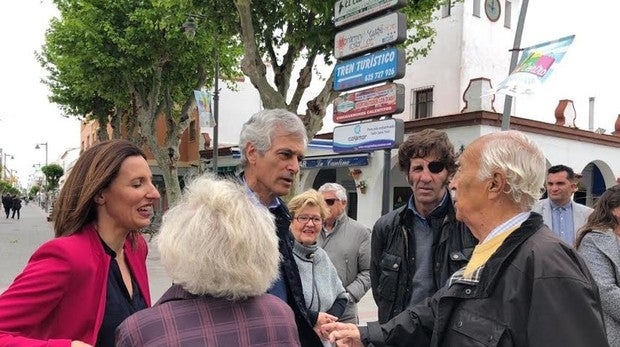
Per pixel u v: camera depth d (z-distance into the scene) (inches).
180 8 418.9
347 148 301.9
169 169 676.1
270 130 91.6
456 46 706.8
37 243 647.1
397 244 112.1
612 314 119.5
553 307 60.0
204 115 536.4
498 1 748.6
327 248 158.7
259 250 59.4
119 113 872.9
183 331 55.1
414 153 106.0
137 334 55.0
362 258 159.3
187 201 63.3
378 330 87.7
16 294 68.6
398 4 269.7
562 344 58.7
